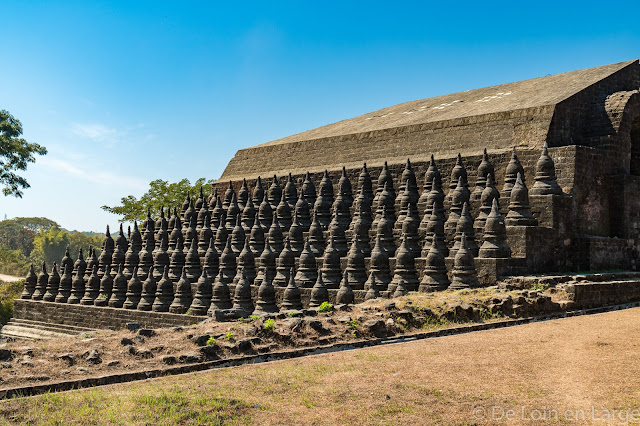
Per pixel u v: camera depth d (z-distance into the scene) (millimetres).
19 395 13633
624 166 37562
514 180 34750
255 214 46344
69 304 48812
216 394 13555
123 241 50750
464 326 22219
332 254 37781
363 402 12984
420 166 40281
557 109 36750
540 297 25344
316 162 49406
